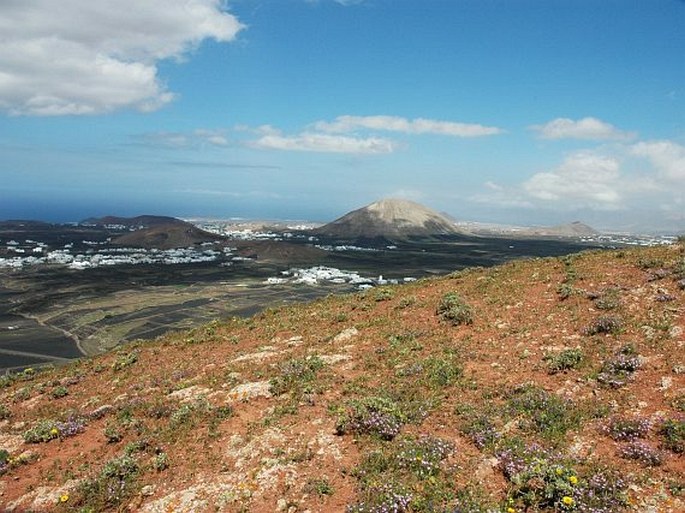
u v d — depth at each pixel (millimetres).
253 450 14344
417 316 25000
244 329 29344
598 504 10469
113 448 16219
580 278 25438
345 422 14672
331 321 27094
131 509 13008
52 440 17484
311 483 12547
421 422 14789
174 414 17281
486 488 11719
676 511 10133
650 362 15727
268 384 18656
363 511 11141
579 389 15281
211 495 12836
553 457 12086
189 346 27453
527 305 23359
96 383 24078
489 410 14844
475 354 19031
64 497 13648
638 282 23016
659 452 11750
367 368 19484
